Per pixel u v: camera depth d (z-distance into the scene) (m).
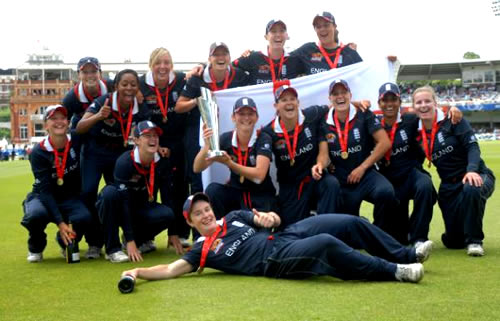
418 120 6.45
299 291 4.31
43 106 74.25
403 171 6.45
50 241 7.75
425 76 71.25
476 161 5.98
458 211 6.10
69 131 6.61
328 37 7.55
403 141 6.40
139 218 6.52
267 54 7.63
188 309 3.92
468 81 68.25
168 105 7.26
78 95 7.05
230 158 6.03
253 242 4.91
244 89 7.16
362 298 4.05
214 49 7.09
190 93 7.17
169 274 4.92
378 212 6.13
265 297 4.16
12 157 53.41
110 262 6.07
